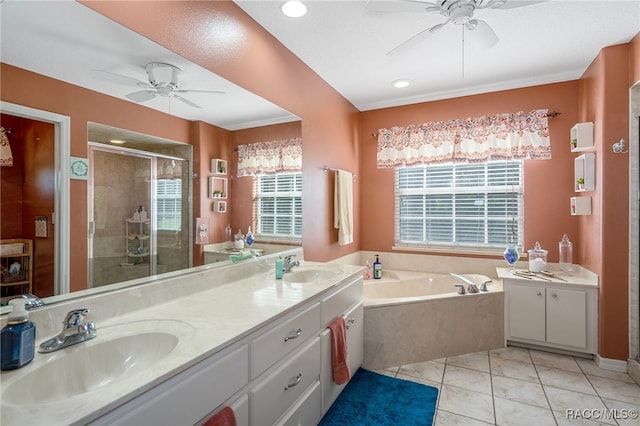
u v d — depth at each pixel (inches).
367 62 109.9
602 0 77.6
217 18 74.5
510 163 132.6
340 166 137.2
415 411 79.4
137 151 59.8
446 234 143.9
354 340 93.0
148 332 48.9
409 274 143.3
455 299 110.1
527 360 105.7
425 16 83.4
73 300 49.2
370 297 132.0
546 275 114.6
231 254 82.3
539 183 127.0
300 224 108.7
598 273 103.0
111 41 54.4
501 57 106.7
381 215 155.2
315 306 70.7
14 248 43.1
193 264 71.8
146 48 59.9
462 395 86.3
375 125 155.1
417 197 149.4
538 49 101.3
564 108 122.8
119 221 56.8
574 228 122.0
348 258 145.5
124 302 55.9
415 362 105.8
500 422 75.3
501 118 126.1
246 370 50.0
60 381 40.1
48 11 46.6
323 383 73.9
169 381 37.6
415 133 139.6
